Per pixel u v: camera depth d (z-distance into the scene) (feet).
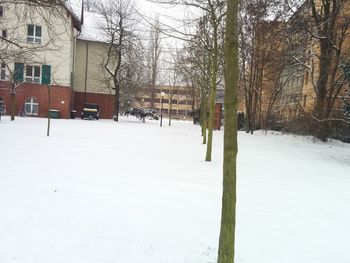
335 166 50.75
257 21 98.22
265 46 106.42
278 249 17.54
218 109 122.52
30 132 63.36
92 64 152.66
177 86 208.44
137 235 17.74
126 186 27.50
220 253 14.14
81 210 20.90
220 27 49.85
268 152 61.62
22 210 20.20
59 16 46.47
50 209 20.70
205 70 68.64
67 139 56.13
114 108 153.17
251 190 29.89
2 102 124.57
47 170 31.37
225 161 14.12
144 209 21.95
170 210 22.16
